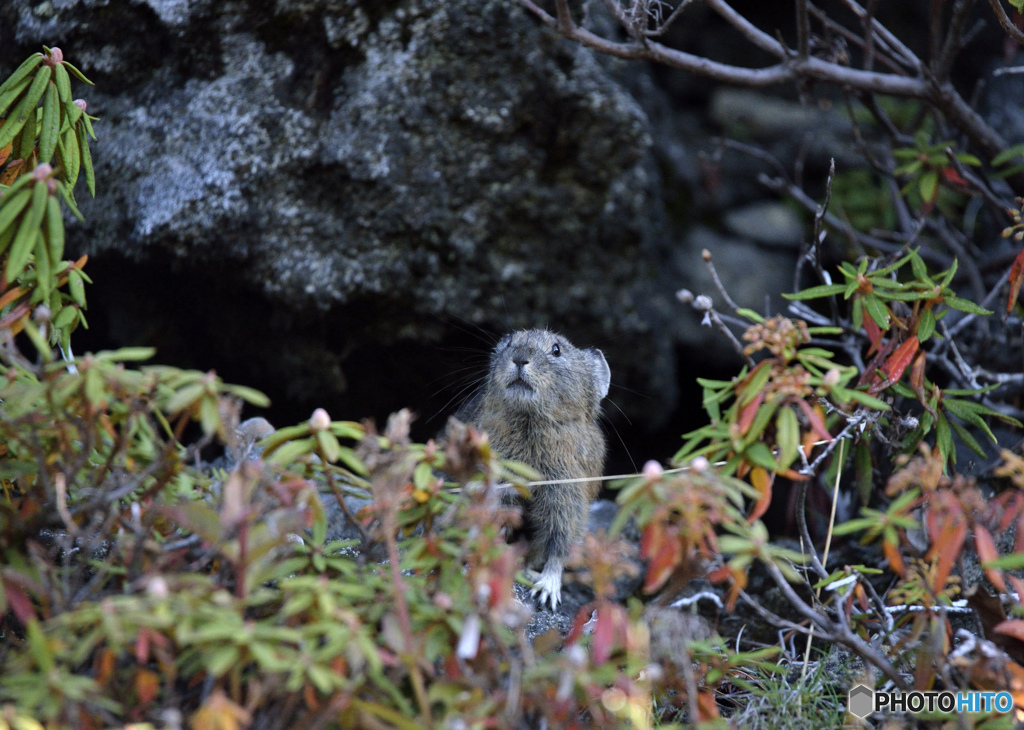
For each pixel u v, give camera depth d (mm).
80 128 8070
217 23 10977
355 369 12008
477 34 11109
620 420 13344
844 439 8156
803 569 8977
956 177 11531
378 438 6164
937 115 12945
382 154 10883
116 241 10922
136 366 12281
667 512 5703
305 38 11039
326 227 10945
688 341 14094
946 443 8047
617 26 13227
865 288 7668
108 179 10969
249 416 12836
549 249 11922
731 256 15039
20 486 6625
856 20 17234
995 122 16281
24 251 6180
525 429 10250
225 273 10992
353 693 5387
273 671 5328
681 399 14500
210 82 11031
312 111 10969
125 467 6445
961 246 13211
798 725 7105
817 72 10883
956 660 6234
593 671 5648
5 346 6758
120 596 6012
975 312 7598
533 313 11961
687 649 6625
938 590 6109
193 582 5527
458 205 11281
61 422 6004
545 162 11703
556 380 10117
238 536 5727
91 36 11023
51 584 5906
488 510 5824
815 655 8719
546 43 11406
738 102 17297
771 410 6379
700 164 16125
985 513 6414
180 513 5668
